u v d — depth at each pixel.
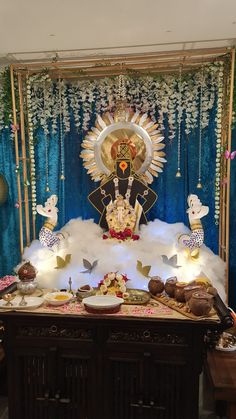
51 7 2.01
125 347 2.21
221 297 2.61
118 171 2.86
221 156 2.78
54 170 3.01
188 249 2.68
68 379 2.28
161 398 2.22
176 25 2.27
